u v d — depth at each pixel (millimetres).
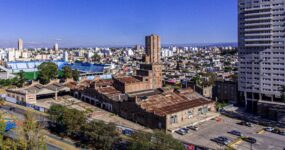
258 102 177500
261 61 184125
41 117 153500
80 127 122625
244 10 188500
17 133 104625
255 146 120625
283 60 174500
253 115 174875
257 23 182625
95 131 112688
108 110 174875
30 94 191500
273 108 164625
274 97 181125
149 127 145125
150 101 161750
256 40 183625
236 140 126312
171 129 136875
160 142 97312
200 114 166375
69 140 123562
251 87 190250
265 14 179000
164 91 199125
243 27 191375
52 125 141125
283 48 173875
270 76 181125
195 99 178250
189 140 126562
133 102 154500
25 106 186375
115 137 113812
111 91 193000
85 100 199500
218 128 145250
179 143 99312
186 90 198250
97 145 114875
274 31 176500
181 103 165500
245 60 192375
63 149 112625
